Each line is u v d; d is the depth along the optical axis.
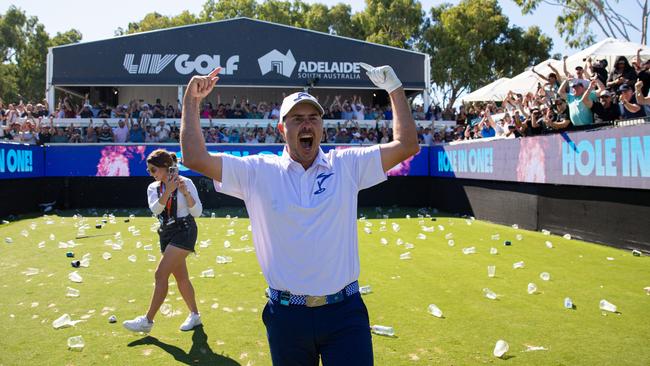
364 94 25.22
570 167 9.71
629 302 5.55
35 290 6.14
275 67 21.23
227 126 18.94
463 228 11.79
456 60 38.28
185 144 2.46
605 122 9.16
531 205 11.33
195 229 4.70
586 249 8.69
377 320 5.04
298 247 2.47
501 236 10.40
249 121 18.98
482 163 13.32
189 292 4.85
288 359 2.52
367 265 7.59
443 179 16.17
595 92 9.58
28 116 18.08
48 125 18.09
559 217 10.34
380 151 2.66
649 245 8.01
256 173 2.56
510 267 7.38
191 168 2.48
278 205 2.49
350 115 20.17
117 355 4.18
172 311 5.35
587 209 9.48
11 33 48.78
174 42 20.84
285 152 2.66
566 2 26.44
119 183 16.59
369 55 21.62
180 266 4.78
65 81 20.52
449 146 15.52
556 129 10.52
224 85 21.00
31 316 5.16
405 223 12.80
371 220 13.52
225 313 5.28
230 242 9.74
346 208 2.54
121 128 17.77
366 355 2.45
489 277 6.78
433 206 17.00
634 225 8.31
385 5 40.38
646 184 7.82
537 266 7.41
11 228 11.47
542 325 4.85
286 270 2.49
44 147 16.09
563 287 6.20
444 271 7.16
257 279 6.70
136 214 14.69
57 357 4.12
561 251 8.56
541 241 9.66
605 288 6.13
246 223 12.70
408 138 2.65
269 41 21.19
